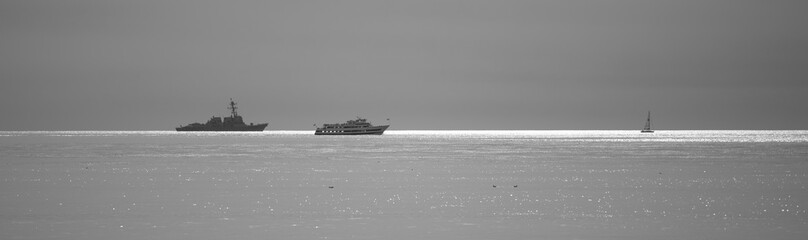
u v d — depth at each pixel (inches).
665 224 2571.4
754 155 7352.4
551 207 3009.4
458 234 2397.9
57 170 5098.4
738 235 2369.6
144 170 5113.2
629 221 2637.8
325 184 4015.8
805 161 6171.3
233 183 4074.8
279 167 5462.6
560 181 4202.8
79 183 4055.1
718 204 3080.7
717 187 3811.5
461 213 2842.0
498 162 6151.6
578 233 2412.6
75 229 2479.1
